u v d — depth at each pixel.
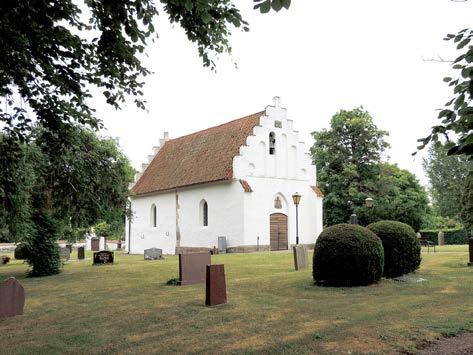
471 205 37.03
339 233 13.04
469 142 4.12
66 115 9.96
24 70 8.86
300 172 38.06
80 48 8.58
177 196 40.53
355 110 47.69
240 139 36.75
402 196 47.53
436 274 15.04
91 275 19.47
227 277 16.03
